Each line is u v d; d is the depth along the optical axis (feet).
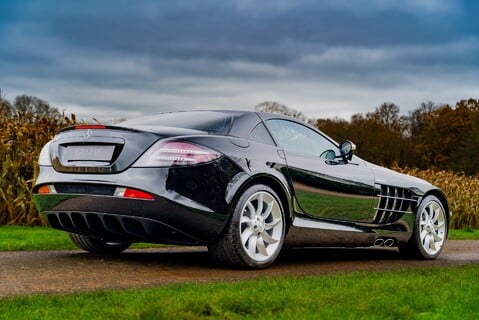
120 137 16.52
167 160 16.06
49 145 17.98
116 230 16.70
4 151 32.45
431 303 11.67
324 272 18.37
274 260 19.70
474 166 183.21
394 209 22.49
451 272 16.62
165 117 18.74
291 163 18.69
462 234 41.73
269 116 19.08
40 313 10.36
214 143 16.85
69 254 20.01
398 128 219.20
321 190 19.66
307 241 19.42
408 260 23.40
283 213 18.22
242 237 17.19
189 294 12.04
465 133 192.85
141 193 15.87
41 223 32.12
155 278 15.67
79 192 16.67
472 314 10.94
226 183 16.67
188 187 16.12
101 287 14.14
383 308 11.09
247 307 10.87
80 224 17.37
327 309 10.78
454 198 53.31
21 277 15.15
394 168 57.41
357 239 21.17
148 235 16.37
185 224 16.20
